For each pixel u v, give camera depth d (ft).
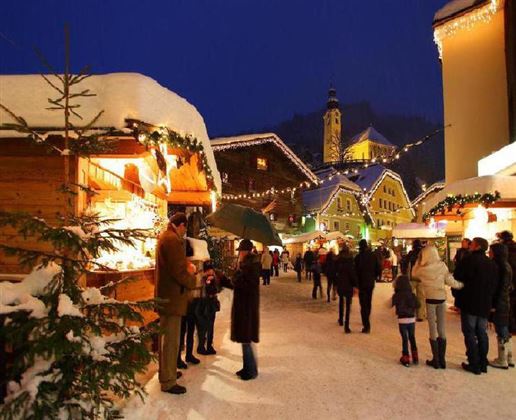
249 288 19.12
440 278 21.07
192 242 22.34
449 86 72.43
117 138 19.35
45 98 19.48
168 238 16.99
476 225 44.09
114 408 13.74
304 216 120.06
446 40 73.15
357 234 147.33
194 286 16.90
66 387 11.27
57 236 11.73
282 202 109.91
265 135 103.19
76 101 19.26
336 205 138.00
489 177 36.96
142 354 12.16
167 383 16.75
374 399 16.74
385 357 22.80
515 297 27.50
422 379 19.20
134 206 27.55
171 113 21.21
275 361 21.77
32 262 12.32
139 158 21.67
